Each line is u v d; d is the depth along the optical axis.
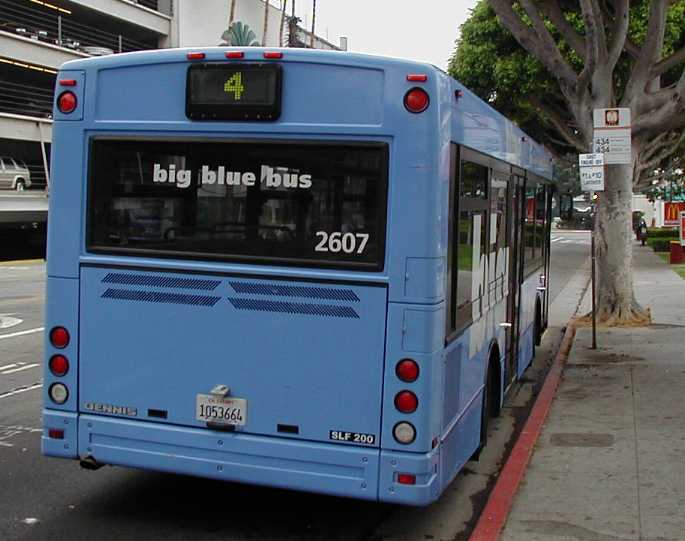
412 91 4.94
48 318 5.72
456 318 5.58
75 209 5.66
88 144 5.64
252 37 44.62
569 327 15.23
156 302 5.49
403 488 5.00
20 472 7.03
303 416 5.20
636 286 22.64
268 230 5.26
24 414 9.09
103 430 5.62
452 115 5.29
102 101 5.59
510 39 26.81
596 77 13.95
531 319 10.99
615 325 14.85
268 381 5.26
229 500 6.41
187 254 5.42
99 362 5.63
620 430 8.07
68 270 5.68
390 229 4.99
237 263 5.30
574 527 5.59
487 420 7.26
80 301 5.66
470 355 6.20
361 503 6.42
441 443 5.22
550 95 28.52
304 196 5.18
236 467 5.32
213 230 5.38
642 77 14.21
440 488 5.22
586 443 7.64
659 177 39.66
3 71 38.00
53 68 37.72
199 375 5.41
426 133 4.92
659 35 13.79
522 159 8.98
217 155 5.35
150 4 45.19
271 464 5.26
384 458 5.03
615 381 10.33
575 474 6.75
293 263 5.20
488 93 28.91
